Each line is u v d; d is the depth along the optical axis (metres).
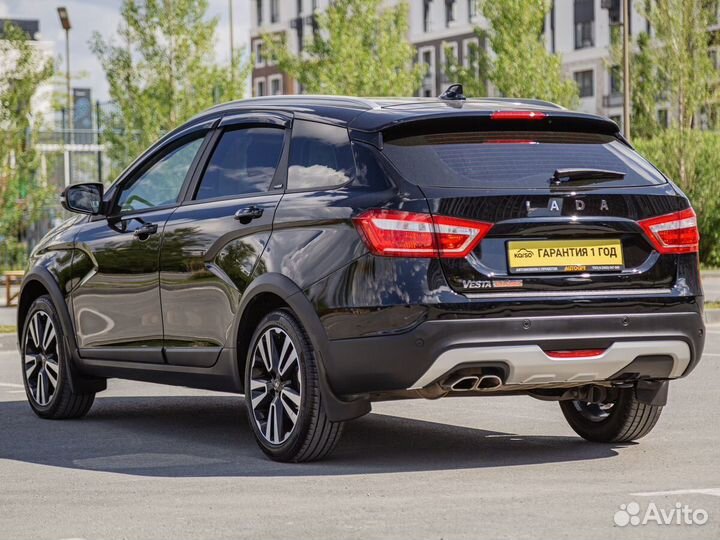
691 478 7.14
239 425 9.49
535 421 9.45
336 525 5.97
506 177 7.31
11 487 7.11
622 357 7.39
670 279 7.58
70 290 9.63
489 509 6.27
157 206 8.92
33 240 33.41
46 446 8.59
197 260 8.29
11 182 26.16
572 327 7.24
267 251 7.74
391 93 39.31
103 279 9.25
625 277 7.43
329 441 7.58
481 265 7.15
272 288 7.61
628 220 7.46
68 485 7.15
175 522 6.11
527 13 40.47
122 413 10.21
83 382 9.70
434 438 8.68
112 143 35.59
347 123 7.62
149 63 35.22
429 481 7.09
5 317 22.53
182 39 35.09
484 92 42.06
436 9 78.94
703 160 38.00
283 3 91.75
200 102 35.28
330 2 40.09
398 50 39.66
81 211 9.34
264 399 7.86
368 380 7.21
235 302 7.96
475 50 42.38
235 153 8.39
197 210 8.46
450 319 7.05
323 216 7.42
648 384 7.96
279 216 7.72
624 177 7.60
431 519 6.06
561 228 7.27
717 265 38.06
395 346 7.08
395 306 7.06
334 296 7.28
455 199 7.13
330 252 7.34
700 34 39.16
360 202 7.26
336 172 7.54
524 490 6.78
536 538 5.64
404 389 7.17
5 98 25.69
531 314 7.16
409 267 7.07
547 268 7.25
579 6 70.38
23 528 6.05
